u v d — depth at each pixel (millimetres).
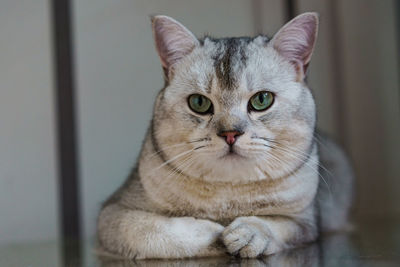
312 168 609
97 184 907
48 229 896
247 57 578
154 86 914
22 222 892
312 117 599
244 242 538
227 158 558
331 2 973
